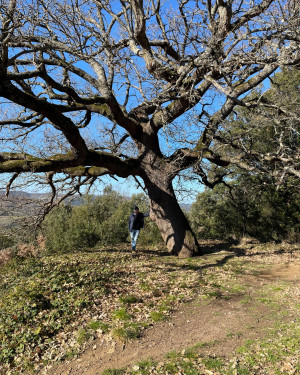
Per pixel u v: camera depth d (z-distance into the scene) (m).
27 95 6.66
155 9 10.77
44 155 11.51
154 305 6.20
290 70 12.48
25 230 12.40
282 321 5.08
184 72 7.98
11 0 6.82
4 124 10.70
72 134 7.85
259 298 6.38
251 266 9.22
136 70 11.72
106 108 11.31
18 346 4.89
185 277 8.02
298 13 7.23
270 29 7.09
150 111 12.65
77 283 7.00
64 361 4.49
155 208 11.73
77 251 12.70
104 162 10.06
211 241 15.35
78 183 12.82
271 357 3.85
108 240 16.53
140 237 15.73
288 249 11.81
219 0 8.32
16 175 9.38
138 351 4.49
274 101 9.58
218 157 10.57
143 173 11.70
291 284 7.23
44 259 10.46
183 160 11.23
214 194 18.25
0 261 10.91
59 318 5.58
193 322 5.39
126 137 14.41
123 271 8.56
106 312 5.86
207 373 3.66
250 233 16.72
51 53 8.29
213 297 6.52
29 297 6.05
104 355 4.49
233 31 8.38
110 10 10.30
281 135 8.02
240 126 13.76
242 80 10.86
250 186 14.56
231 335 4.72
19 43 7.84
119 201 21.80
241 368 3.67
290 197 15.00
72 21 8.21
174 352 4.31
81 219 16.98
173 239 11.30
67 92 8.43
